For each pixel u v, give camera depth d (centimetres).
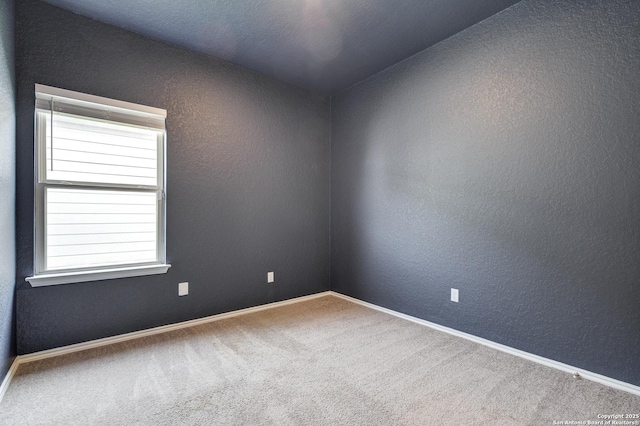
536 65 216
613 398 174
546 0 211
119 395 174
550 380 192
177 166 273
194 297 284
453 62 263
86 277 230
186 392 177
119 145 248
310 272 371
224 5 220
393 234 314
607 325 189
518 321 226
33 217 213
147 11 225
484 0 220
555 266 209
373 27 248
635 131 180
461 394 177
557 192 208
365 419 156
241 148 312
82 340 231
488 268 243
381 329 273
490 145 241
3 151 176
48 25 218
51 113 216
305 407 165
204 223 289
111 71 240
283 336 257
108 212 244
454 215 264
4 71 179
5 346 182
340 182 376
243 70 313
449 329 267
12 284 197
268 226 334
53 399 170
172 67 270
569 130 203
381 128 325
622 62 183
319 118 378
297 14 230
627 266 183
